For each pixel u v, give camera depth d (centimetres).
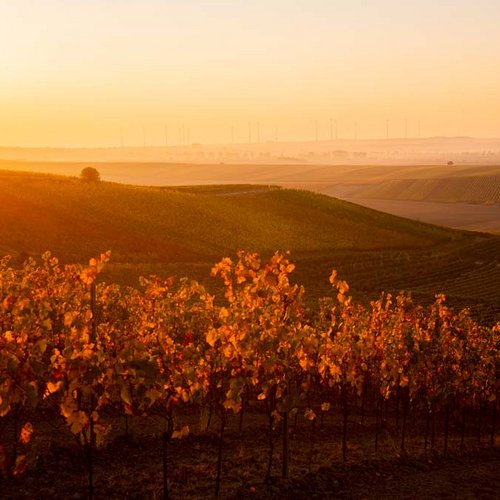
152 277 2219
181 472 1631
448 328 2389
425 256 8744
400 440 2302
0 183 9488
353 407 2762
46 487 1450
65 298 2077
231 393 1495
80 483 1495
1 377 1270
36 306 1661
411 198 19850
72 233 8150
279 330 1570
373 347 2202
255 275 1662
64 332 1563
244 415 2305
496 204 18088
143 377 1344
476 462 2134
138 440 1841
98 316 2120
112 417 2080
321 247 9106
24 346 1383
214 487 1558
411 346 2161
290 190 12419
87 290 2192
